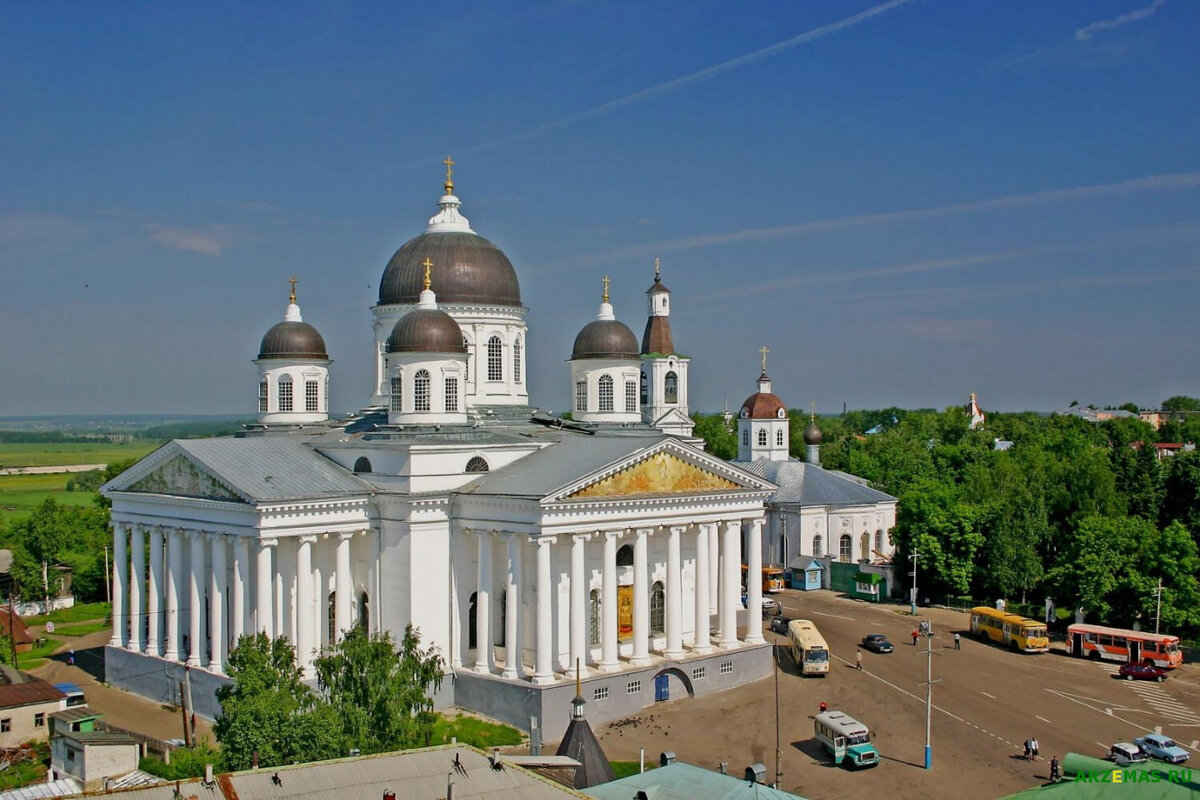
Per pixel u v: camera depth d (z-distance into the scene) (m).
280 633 86.44
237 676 64.31
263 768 50.44
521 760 56.97
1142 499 146.75
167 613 91.38
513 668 83.62
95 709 87.69
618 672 84.81
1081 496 136.50
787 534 148.50
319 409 107.94
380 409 104.50
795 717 84.38
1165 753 73.06
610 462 84.56
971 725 82.56
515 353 106.50
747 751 76.38
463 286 102.44
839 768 73.12
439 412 91.38
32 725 78.25
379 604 88.12
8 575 149.38
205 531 86.69
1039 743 78.31
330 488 86.12
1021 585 125.50
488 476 89.69
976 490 150.75
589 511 84.25
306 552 84.12
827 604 132.12
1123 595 111.00
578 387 110.88
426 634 86.31
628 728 81.56
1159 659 97.56
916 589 130.88
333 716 61.28
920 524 133.75
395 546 87.25
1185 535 109.06
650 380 159.38
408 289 102.94
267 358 106.06
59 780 65.69
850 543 149.75
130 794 45.59
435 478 87.19
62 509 165.38
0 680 83.50
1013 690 92.06
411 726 63.31
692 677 89.62
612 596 85.88
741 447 166.62
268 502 81.06
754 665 94.31
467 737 78.69
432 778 48.59
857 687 92.62
